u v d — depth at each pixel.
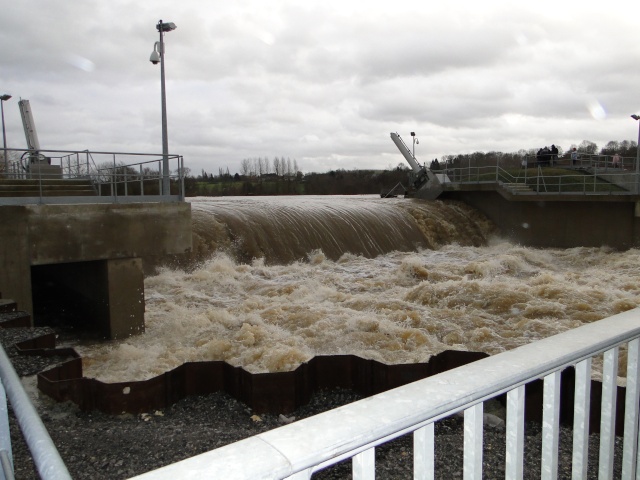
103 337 13.99
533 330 14.55
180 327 14.46
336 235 27.41
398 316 15.47
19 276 12.28
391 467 5.80
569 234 30.88
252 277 20.67
